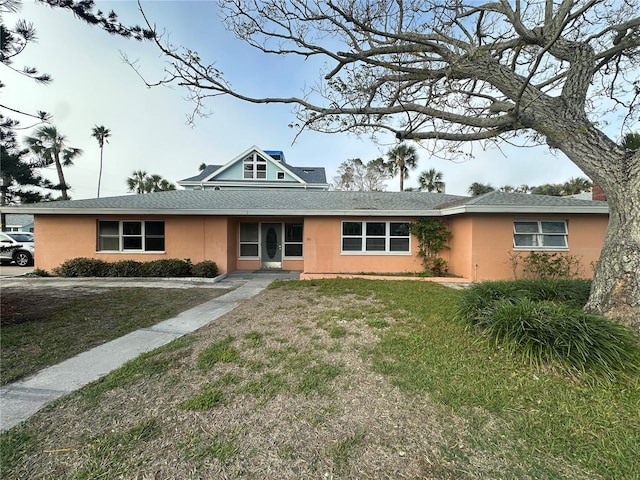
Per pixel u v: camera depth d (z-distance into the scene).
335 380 2.84
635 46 4.09
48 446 1.97
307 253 10.56
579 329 3.13
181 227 10.49
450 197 12.87
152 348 3.76
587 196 18.84
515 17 3.89
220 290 7.71
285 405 2.45
